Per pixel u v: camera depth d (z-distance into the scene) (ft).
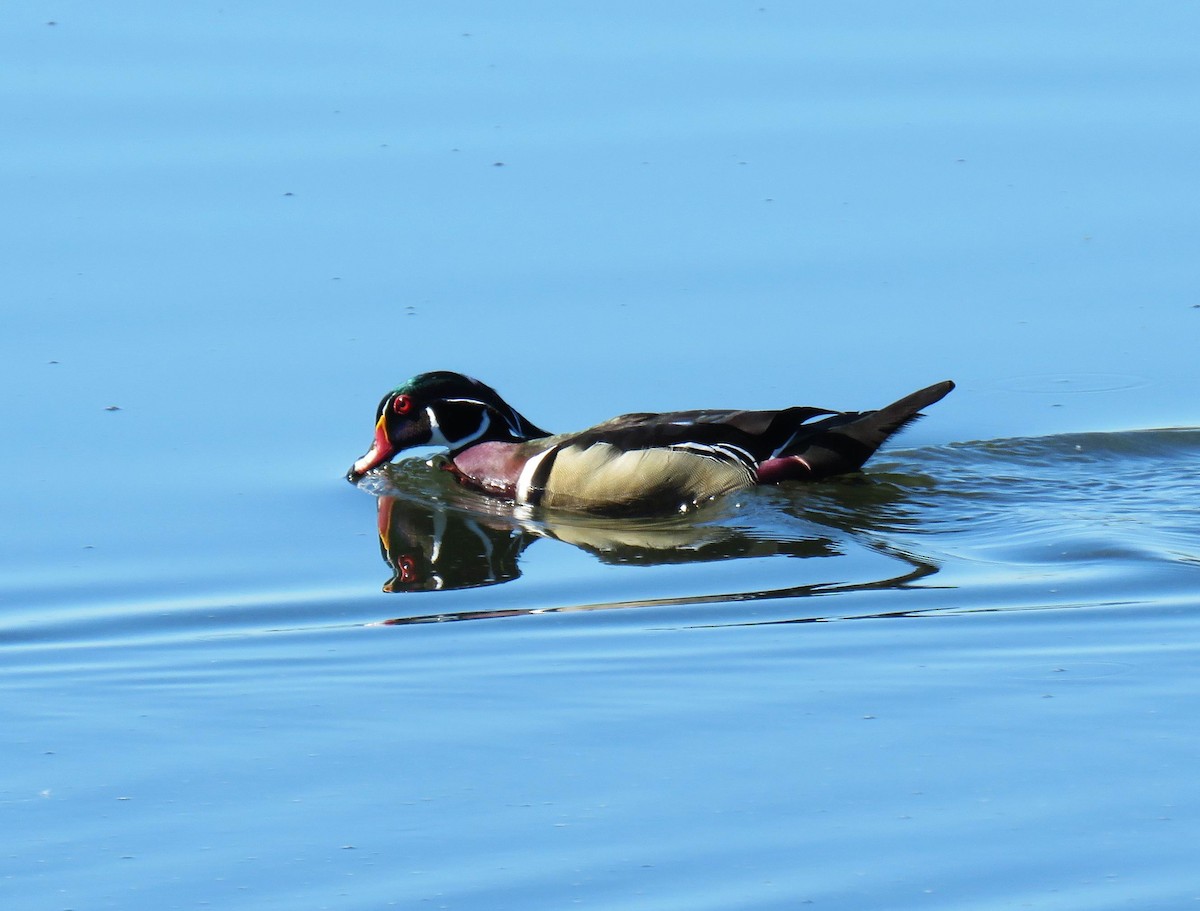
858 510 54.34
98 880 32.94
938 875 32.22
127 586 49.21
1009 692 40.24
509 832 34.37
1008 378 63.00
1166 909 30.83
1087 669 41.39
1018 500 54.90
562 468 57.26
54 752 38.65
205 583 49.52
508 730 39.22
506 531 54.49
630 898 31.68
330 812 35.45
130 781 37.14
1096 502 54.29
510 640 44.70
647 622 45.75
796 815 34.68
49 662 43.91
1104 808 34.53
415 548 52.49
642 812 35.04
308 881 32.68
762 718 39.40
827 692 40.70
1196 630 43.62
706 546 52.31
